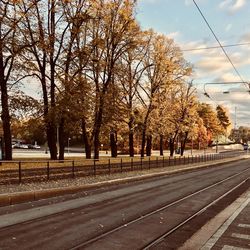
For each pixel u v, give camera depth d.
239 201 18.72
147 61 52.19
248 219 13.54
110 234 10.86
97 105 39.16
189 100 68.62
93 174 28.39
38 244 9.47
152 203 17.45
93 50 37.22
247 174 39.84
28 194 17.06
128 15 40.25
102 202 17.33
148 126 54.00
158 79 52.22
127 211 15.00
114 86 42.84
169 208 16.19
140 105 52.41
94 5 35.34
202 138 119.62
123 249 9.31
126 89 49.62
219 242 10.05
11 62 30.88
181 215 14.53
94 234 10.76
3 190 17.23
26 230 10.99
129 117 49.59
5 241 9.66
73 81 34.12
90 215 13.81
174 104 62.12
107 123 45.41
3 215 13.28
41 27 30.78
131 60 49.25
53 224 11.96
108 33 40.56
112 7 39.25
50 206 15.64
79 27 34.69
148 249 9.41
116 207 15.95
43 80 34.53
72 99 33.09
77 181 23.61
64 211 14.48
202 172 41.84
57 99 33.31
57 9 33.53
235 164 64.19
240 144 168.38
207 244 9.83
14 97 31.69
